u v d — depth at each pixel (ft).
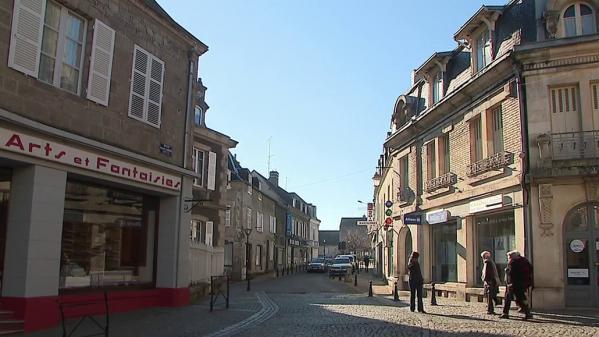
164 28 51.60
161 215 53.11
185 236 53.93
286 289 88.33
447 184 68.03
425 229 76.18
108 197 46.96
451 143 68.28
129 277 49.32
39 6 37.09
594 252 50.52
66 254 41.93
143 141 48.08
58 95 38.55
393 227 90.68
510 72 54.80
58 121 38.45
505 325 40.88
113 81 44.39
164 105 51.60
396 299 64.95
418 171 79.25
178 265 52.54
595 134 50.29
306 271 183.93
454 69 69.51
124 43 45.98
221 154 89.45
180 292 52.54
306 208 236.84
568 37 51.11
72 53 40.88
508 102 55.57
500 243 58.13
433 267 75.05
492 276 49.11
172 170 51.72
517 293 44.60
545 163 50.88
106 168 43.06
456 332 37.27
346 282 110.93
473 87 61.26
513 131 54.44
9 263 36.17
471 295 62.23
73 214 42.88
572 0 52.65
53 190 37.91
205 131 83.30
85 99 41.16
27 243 35.83
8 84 34.60
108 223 46.83
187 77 56.03
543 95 52.19
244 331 37.50
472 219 63.93
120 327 38.04
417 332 37.35
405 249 86.94
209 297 65.10
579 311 48.55
